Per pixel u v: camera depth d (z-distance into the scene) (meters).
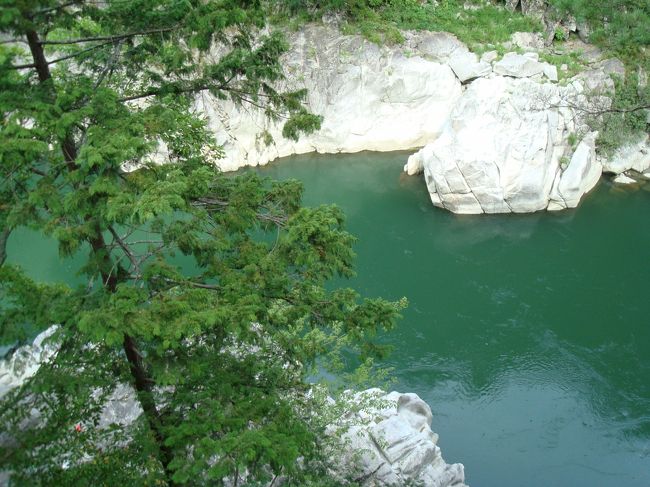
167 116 8.49
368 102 38.28
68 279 25.83
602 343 23.39
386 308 9.97
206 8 8.37
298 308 9.63
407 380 21.77
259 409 8.74
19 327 7.91
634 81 34.62
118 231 25.28
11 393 8.55
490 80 32.94
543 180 31.72
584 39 38.00
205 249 9.23
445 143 32.44
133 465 8.70
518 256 29.02
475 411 20.52
